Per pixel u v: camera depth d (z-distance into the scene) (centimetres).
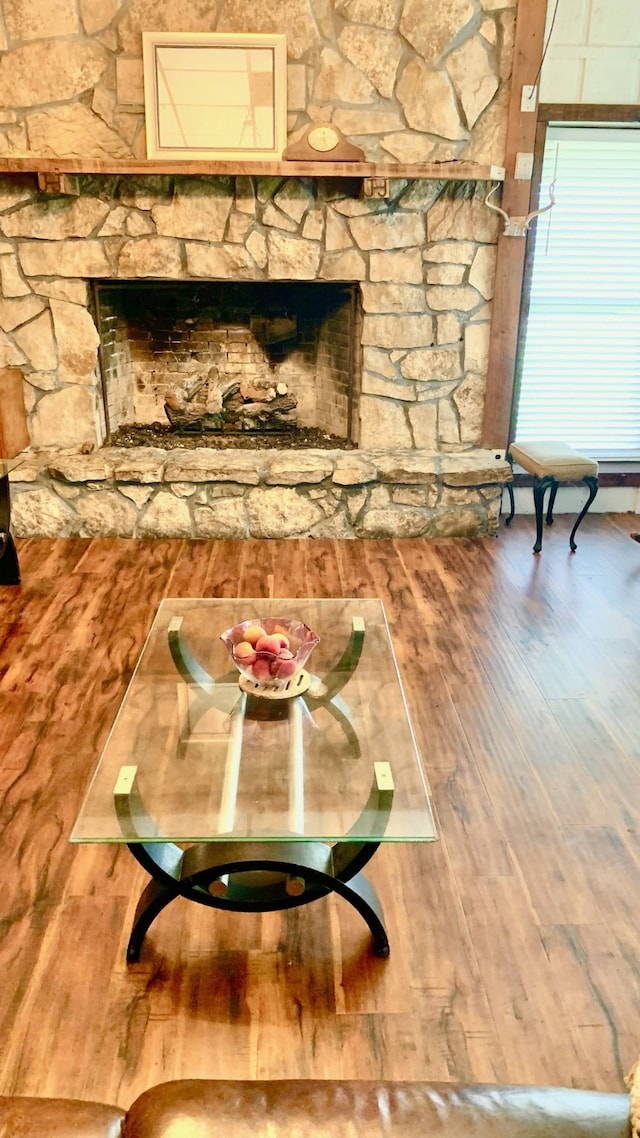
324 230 396
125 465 405
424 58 375
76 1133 97
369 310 410
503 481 417
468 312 414
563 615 348
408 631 331
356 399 434
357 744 198
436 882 206
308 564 392
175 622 249
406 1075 159
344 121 385
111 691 282
